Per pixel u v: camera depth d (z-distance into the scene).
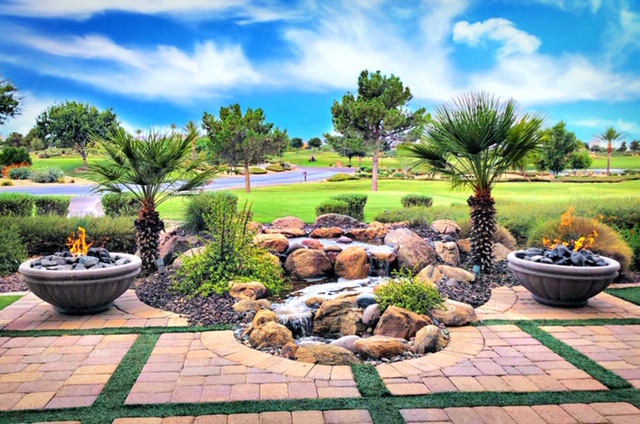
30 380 3.80
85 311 5.54
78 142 37.47
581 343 4.68
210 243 7.18
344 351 4.38
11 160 36.81
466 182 7.64
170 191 7.88
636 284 7.15
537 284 5.88
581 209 10.24
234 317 5.44
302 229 11.83
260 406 3.38
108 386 3.70
